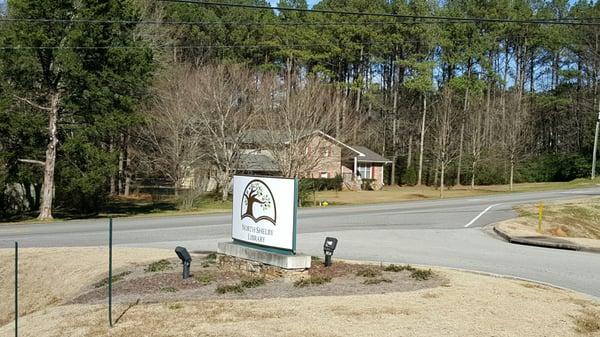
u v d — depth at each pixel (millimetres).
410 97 66812
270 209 11602
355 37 59125
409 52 62688
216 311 8773
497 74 61312
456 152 52125
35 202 35375
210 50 54062
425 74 57000
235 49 54531
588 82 62062
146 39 39031
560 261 14656
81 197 33781
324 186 49906
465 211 29125
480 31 60438
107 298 10477
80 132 29812
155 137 38469
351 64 63906
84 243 18156
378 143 64375
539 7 64312
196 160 39094
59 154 31344
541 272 12883
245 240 12227
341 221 24734
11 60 28344
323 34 56906
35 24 28328
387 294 9609
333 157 50188
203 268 12641
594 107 58750
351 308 8672
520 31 62000
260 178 11852
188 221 25500
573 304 9367
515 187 53281
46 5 28125
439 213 28156
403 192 49656
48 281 13836
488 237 19906
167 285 11000
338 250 16047
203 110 37594
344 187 51812
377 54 61625
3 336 9141
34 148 30516
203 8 57562
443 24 58094
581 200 34250
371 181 54031
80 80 29109
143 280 11570
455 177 61688
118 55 29891
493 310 8734
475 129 57125
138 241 18500
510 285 10594
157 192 47781
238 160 39812
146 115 34906
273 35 56031
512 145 52375
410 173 62312
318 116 39938
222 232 20938
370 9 58469
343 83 58188
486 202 34844
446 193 48031
